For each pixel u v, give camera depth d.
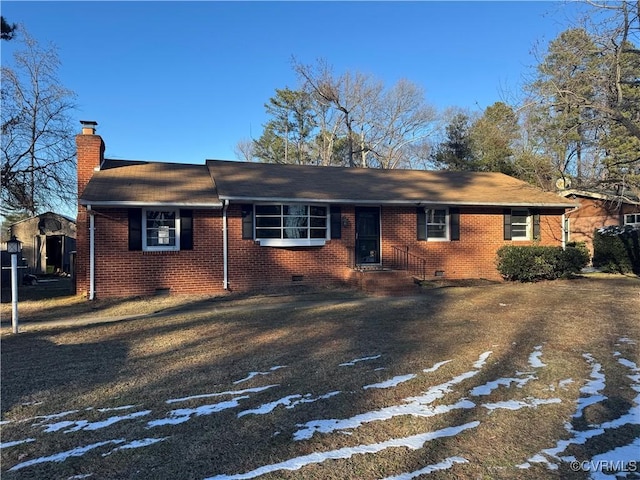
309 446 3.54
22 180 18.45
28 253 23.84
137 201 12.17
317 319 8.95
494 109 23.30
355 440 3.63
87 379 5.35
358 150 37.19
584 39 13.15
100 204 11.87
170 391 4.85
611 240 18.17
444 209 15.88
